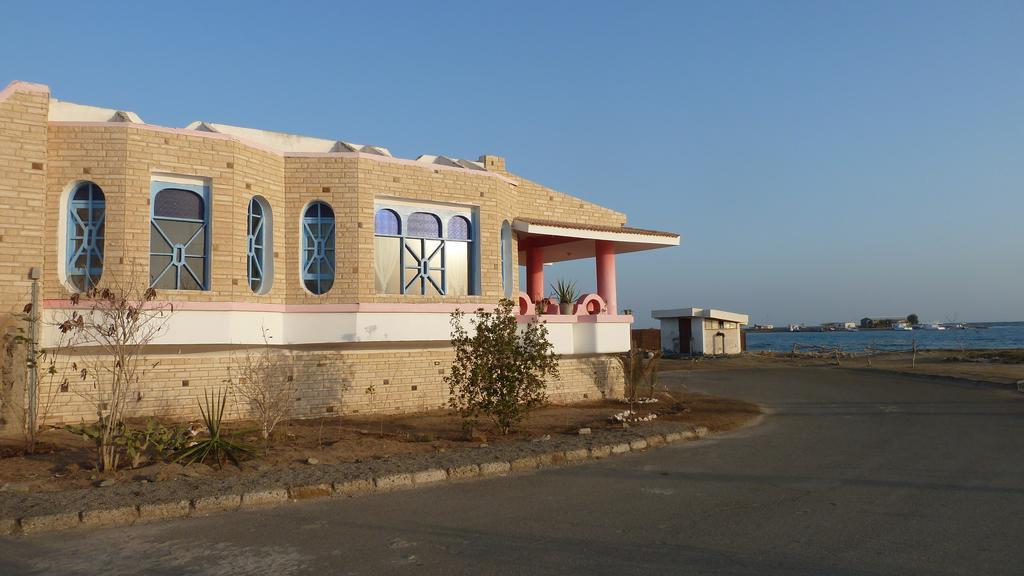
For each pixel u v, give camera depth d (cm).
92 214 1242
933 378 2800
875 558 631
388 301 1488
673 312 4925
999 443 1275
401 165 1531
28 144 1178
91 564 621
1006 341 10088
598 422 1469
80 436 1144
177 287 1294
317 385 1452
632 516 782
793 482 961
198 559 634
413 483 938
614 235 1958
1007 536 698
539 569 604
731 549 659
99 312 1205
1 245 1145
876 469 1048
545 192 1988
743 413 1722
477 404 1295
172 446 1005
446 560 629
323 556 642
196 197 1323
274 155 1429
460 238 1633
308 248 1463
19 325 1145
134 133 1248
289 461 1015
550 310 1898
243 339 1337
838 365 3759
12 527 714
